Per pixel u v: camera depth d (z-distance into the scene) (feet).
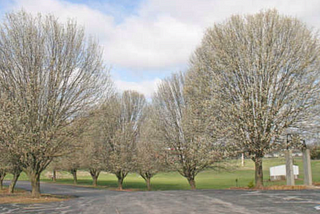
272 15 77.46
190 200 51.60
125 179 205.36
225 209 39.19
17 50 67.41
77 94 71.41
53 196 79.20
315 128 71.05
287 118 70.74
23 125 64.80
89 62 74.23
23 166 73.61
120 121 137.80
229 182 143.43
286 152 74.28
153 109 114.32
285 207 38.86
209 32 84.02
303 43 73.61
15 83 67.67
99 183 179.01
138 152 132.05
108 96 76.59
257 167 75.61
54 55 70.49
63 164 162.81
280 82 71.97
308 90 70.18
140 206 47.09
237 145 72.64
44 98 68.49
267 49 73.77
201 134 84.38
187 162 104.83
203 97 82.43
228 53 77.10
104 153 136.36
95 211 43.68
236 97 75.00
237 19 80.74
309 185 72.79
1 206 53.98
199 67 83.66
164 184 158.20
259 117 70.49
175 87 107.24
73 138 70.23
